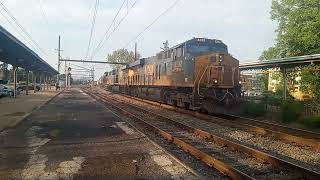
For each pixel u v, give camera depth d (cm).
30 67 5509
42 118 2180
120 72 5834
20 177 885
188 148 1189
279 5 3409
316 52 2933
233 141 1373
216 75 2269
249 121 2002
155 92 3384
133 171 938
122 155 1120
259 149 1238
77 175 902
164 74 2983
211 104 2312
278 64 2394
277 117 2202
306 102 2389
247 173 926
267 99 2705
